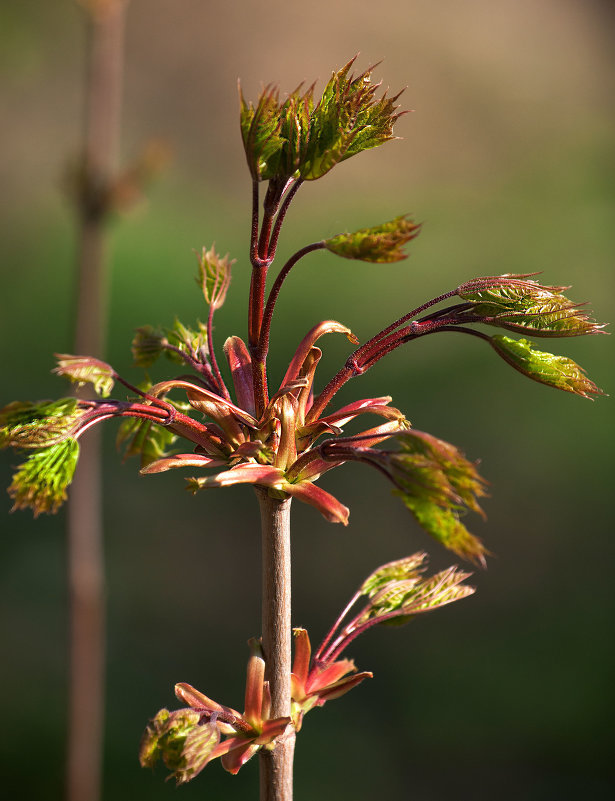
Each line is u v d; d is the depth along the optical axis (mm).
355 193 11734
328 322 1114
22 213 9977
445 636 5266
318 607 5562
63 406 1035
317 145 972
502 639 5207
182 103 12383
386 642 5227
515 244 10289
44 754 4277
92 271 3139
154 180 3170
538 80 13844
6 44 4562
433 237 10586
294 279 9461
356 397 7340
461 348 8219
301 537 6223
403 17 14359
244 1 13453
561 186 11523
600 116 13281
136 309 8547
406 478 904
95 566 3129
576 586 5598
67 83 10312
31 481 1022
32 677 4781
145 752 996
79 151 3111
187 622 5422
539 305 1078
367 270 9688
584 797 4188
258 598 5703
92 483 3096
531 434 7117
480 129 12961
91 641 3107
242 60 12898
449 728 4617
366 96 970
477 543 878
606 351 8031
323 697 1165
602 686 4801
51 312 8648
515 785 4289
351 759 4441
